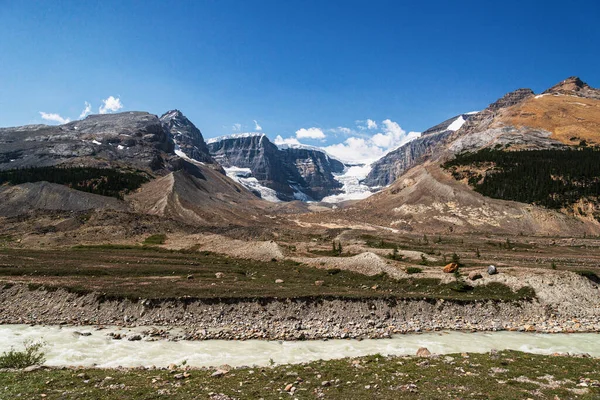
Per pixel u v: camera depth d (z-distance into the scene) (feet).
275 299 173.17
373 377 87.61
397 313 175.73
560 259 312.09
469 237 501.56
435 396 74.43
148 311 164.04
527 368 95.14
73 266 245.24
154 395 73.51
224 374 91.45
